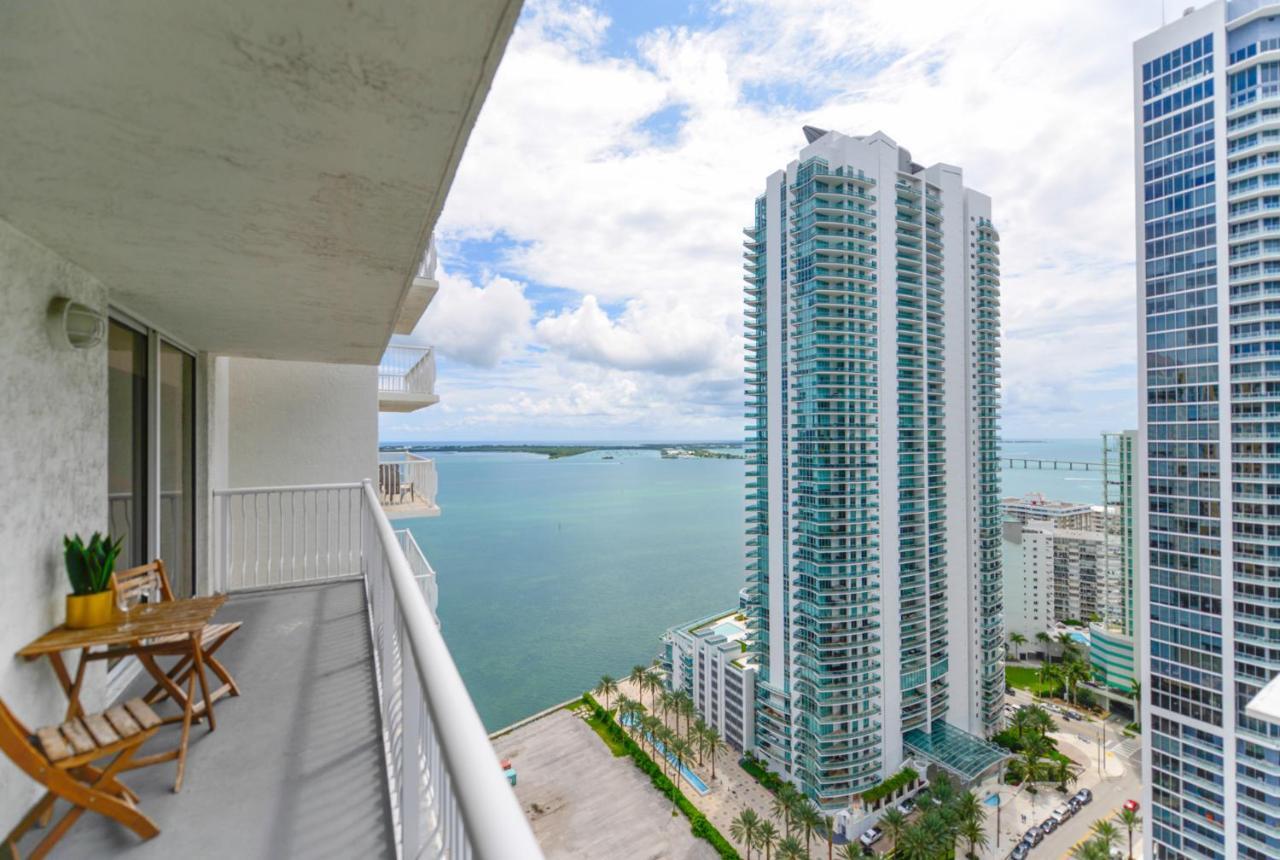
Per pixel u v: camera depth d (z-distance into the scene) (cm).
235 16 113
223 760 273
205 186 200
